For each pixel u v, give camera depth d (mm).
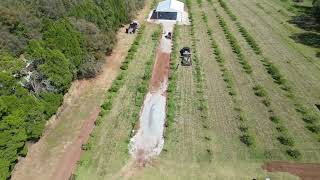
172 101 49688
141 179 37281
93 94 51500
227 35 71438
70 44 50844
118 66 59250
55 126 44719
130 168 38656
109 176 37688
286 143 41875
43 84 45312
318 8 78562
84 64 53594
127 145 41781
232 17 80688
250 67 58750
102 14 63938
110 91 52000
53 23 52781
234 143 42000
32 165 39062
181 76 56281
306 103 49781
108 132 43844
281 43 68250
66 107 48156
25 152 39156
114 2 70688
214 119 46188
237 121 45875
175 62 60312
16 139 36969
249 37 69562
